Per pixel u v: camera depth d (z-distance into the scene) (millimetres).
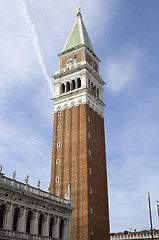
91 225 77625
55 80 106562
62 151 91812
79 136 90375
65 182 85875
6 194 50781
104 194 90375
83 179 82812
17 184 54250
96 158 91625
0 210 49375
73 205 75250
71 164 87500
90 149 89312
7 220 49656
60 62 110438
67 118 96500
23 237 52250
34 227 55938
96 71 112062
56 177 88625
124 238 119875
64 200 69062
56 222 63281
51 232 61938
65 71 103875
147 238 115312
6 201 50250
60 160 90688
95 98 102125
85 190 80750
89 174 84438
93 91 103875
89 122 93688
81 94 96625
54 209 63562
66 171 87500
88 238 74375
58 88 104000
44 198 60000
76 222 77812
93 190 84000
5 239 48062
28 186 57438
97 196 85375
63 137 94062
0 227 48594
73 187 83438
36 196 57562
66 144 92125
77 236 76000
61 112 99000
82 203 79562
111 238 122438
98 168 91188
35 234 55469
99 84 109500
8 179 52281
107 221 87500
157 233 114500
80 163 85812
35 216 57000
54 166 90875
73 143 90562
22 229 52531
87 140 88875
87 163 84875
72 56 107625
